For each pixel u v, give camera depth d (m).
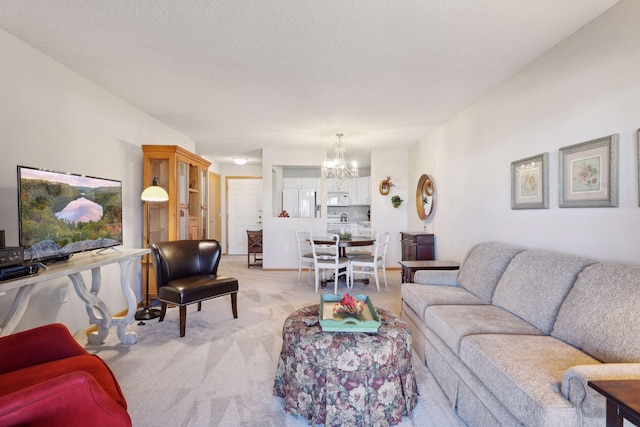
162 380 2.13
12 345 1.40
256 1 1.84
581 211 2.14
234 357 2.47
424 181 5.20
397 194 6.25
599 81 1.99
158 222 3.95
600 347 1.44
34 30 2.17
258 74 2.84
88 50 2.43
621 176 1.86
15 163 2.29
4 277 1.72
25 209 2.00
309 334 1.78
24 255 1.95
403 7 1.90
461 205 3.86
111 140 3.31
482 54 2.48
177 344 2.70
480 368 1.57
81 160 2.90
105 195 2.78
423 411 1.85
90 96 3.00
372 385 1.67
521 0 1.83
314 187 7.61
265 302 3.95
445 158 4.34
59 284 2.65
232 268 6.40
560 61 2.30
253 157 7.15
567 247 2.25
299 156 6.15
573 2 1.85
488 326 1.91
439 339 2.14
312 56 2.51
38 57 2.45
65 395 1.02
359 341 1.71
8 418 0.94
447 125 4.27
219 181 8.29
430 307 2.32
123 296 3.56
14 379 1.27
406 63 2.62
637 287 1.44
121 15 1.99
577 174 2.15
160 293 3.06
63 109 2.69
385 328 1.88
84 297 2.54
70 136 2.77
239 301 3.99
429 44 2.33
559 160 2.31
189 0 1.83
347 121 4.28
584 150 2.09
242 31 2.16
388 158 6.27
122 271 2.69
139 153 3.81
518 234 2.80
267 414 1.79
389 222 6.26
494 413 1.46
